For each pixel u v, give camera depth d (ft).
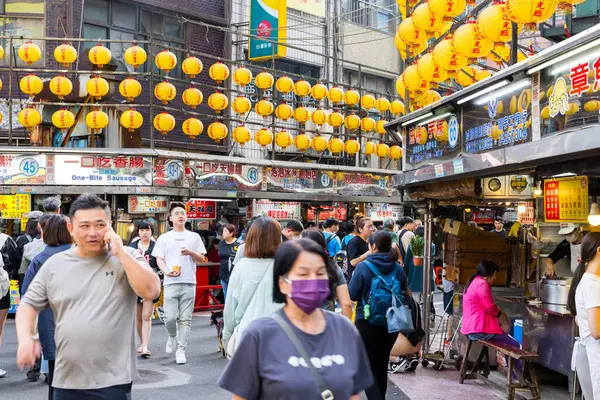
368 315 21.81
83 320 13.21
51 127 53.47
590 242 17.58
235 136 55.11
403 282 22.68
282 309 10.32
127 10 61.26
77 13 58.03
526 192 31.65
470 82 36.78
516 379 27.58
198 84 53.06
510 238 32.55
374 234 22.76
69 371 13.23
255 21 62.54
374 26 83.51
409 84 31.01
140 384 26.71
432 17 27.58
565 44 17.90
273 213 57.77
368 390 22.07
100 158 47.93
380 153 65.00
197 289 48.75
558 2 21.79
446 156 27.35
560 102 19.01
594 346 17.24
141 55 48.21
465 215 43.09
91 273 13.53
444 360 30.37
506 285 32.32
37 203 48.26
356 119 62.13
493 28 24.22
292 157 69.77
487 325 26.94
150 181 48.85
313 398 9.62
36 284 13.50
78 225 13.38
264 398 9.77
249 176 55.21
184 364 30.42
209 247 53.31
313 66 75.61
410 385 27.40
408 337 24.99
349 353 10.14
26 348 12.80
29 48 47.24
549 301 26.30
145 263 14.28
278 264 10.21
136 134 53.98
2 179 46.75
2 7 56.85
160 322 42.70
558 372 27.04
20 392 25.17
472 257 32.09
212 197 52.90
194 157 51.13
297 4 72.90
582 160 19.77
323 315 10.44
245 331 10.03
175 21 64.39
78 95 51.96
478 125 24.40
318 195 60.49
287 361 9.73
